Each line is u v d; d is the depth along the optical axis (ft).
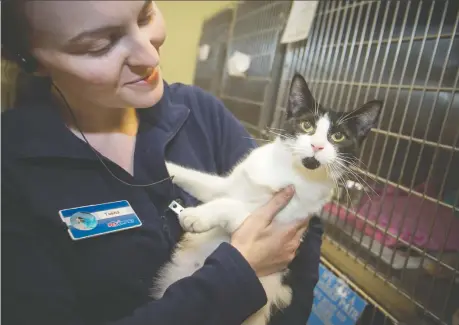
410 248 2.89
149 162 3.05
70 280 2.58
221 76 6.29
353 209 3.57
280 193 3.04
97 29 2.17
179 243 3.17
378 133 3.31
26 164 2.53
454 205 2.54
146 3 2.36
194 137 3.73
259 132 4.82
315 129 3.18
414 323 2.72
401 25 3.07
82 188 2.68
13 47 2.40
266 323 3.13
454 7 2.62
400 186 2.98
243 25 5.62
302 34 4.11
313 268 3.37
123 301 2.75
